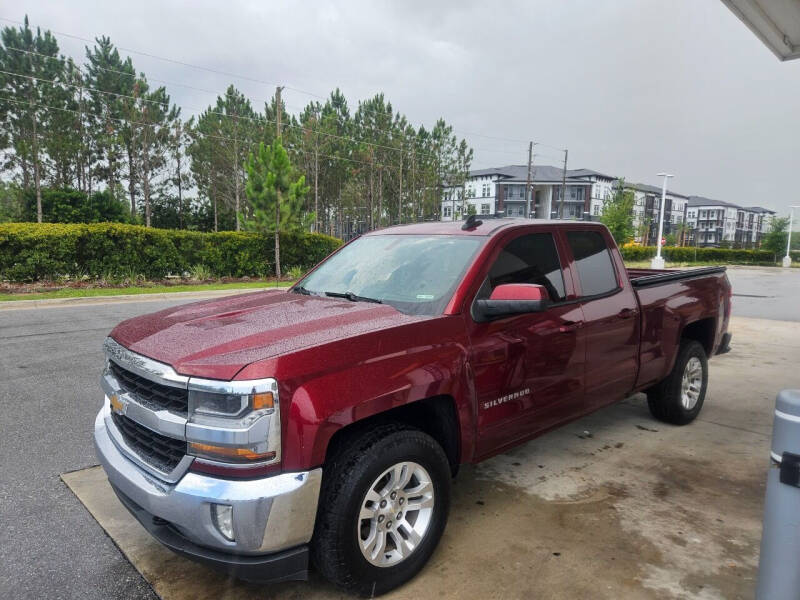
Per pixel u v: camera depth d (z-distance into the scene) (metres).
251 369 2.20
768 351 8.73
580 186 100.00
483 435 3.04
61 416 5.09
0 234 14.84
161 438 2.45
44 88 38.50
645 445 4.62
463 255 3.32
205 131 51.22
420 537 2.71
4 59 37.59
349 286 3.59
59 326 9.79
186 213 51.59
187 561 2.92
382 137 59.56
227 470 2.19
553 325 3.46
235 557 2.23
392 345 2.61
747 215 160.25
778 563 1.99
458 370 2.84
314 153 53.03
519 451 4.48
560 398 3.56
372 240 4.13
